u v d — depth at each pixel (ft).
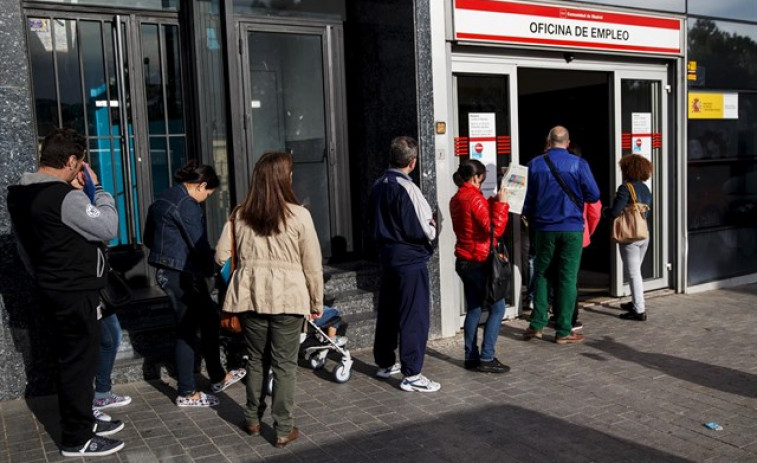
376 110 22.44
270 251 13.50
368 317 20.85
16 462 13.17
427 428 14.71
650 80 27.40
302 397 16.69
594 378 17.87
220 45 20.61
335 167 23.06
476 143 23.16
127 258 19.81
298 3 21.94
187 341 15.74
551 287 24.14
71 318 13.08
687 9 27.35
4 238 16.14
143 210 20.03
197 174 15.76
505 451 13.56
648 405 15.92
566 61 24.86
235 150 20.71
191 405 15.89
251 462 13.12
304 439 14.19
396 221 16.84
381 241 17.15
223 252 14.24
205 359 16.58
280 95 21.94
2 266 16.17
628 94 27.07
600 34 25.04
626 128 27.07
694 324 23.41
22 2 17.62
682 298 27.55
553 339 21.72
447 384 17.57
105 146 19.63
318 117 22.70
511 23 22.82
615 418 15.16
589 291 28.66
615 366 18.85
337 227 23.15
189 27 20.15
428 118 21.18
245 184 21.08
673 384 17.33
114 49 19.47
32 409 15.90
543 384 17.46
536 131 34.30
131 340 17.81
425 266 17.01
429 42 21.07
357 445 13.89
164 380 17.76
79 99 19.13
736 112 29.32
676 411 15.53
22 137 16.28
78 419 13.32
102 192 13.92
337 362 19.43
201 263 15.71
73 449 13.34
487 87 23.36
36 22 18.43
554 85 32.24
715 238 29.19
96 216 13.12
